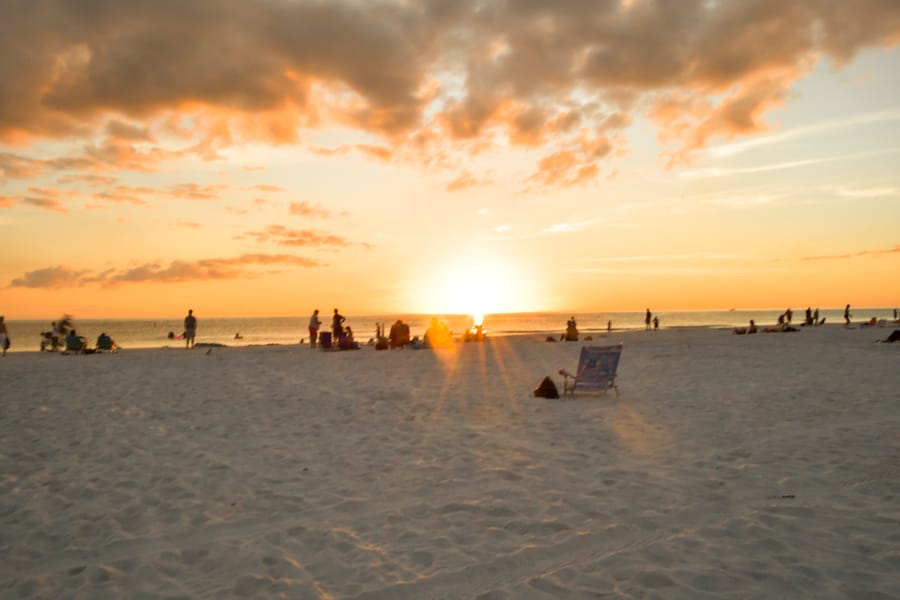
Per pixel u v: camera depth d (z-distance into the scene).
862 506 4.80
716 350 21.11
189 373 15.23
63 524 4.85
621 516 4.70
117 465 6.54
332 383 13.15
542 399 10.76
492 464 6.35
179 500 5.37
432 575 3.75
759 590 3.45
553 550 4.09
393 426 8.49
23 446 7.42
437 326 26.20
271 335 69.56
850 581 3.53
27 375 15.14
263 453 7.00
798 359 16.92
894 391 10.62
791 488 5.31
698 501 5.01
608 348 10.84
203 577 3.84
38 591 3.71
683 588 3.50
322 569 3.89
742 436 7.46
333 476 6.03
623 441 7.32
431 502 5.16
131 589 3.69
